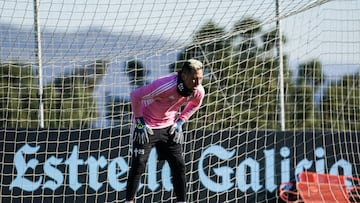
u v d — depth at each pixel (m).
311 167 33.75
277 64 36.38
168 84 20.19
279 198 33.31
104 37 29.53
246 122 37.84
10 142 31.59
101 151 32.28
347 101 38.12
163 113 20.78
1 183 31.36
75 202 31.81
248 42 37.91
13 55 30.20
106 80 33.88
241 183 33.03
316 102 37.12
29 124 35.72
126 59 33.81
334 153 34.03
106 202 32.06
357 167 34.06
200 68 20.05
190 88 20.19
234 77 38.47
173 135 21.00
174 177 21.14
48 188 31.72
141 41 29.78
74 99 35.06
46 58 30.94
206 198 32.66
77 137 32.16
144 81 34.06
